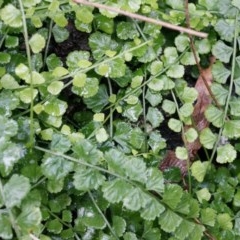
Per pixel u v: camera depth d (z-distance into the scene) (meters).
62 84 0.20
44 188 0.20
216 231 0.22
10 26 0.20
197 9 0.23
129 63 0.23
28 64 0.20
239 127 0.22
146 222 0.21
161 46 0.23
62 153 0.19
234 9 0.23
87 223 0.20
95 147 0.19
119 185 0.19
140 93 0.23
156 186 0.19
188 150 0.23
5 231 0.16
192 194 0.23
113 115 0.23
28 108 0.20
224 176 0.24
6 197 0.16
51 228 0.20
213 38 0.23
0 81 0.20
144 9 0.23
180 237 0.20
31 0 0.21
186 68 0.24
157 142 0.23
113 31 0.23
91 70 0.22
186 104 0.22
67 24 0.22
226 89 0.23
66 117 0.23
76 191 0.20
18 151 0.17
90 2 0.20
